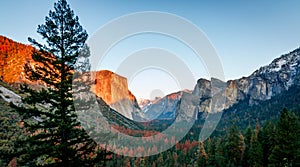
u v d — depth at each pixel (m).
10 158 14.19
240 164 48.69
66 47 15.97
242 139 52.47
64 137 14.66
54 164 14.41
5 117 62.34
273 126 47.94
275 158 31.00
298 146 30.00
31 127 14.80
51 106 14.82
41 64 15.70
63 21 16.14
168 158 62.50
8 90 93.62
